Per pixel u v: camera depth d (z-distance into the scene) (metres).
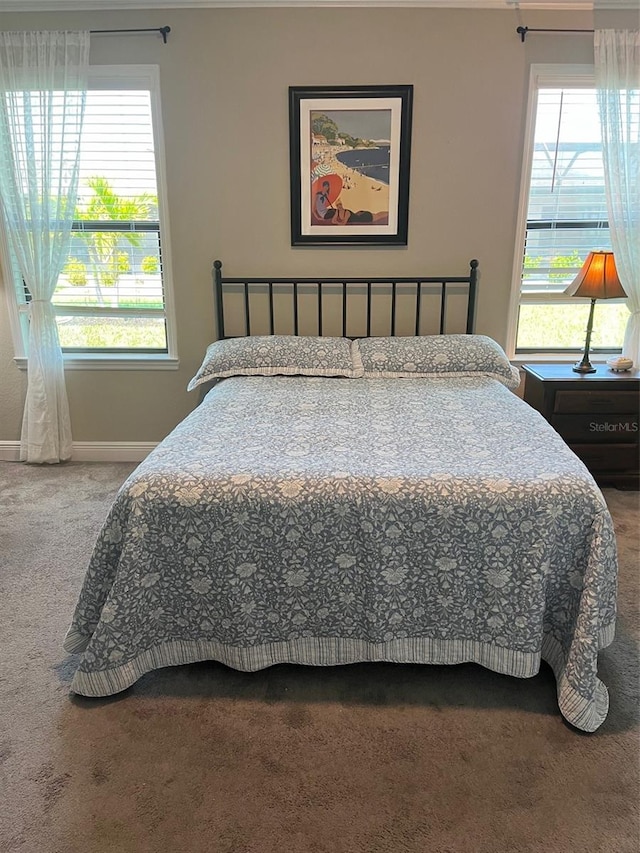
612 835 1.36
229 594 1.74
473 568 1.71
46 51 3.05
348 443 2.01
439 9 3.00
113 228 3.39
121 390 3.59
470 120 3.13
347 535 1.70
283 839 1.35
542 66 3.06
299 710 1.73
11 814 1.41
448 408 2.41
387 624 1.76
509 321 3.43
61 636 2.05
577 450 3.12
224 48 3.07
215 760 1.56
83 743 1.61
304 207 3.26
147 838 1.36
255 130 3.17
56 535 2.74
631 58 2.99
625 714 1.71
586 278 3.03
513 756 1.58
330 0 2.97
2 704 1.75
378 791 1.48
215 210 3.29
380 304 3.41
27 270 3.31
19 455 3.69
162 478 1.74
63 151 3.17
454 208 3.26
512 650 1.74
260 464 1.81
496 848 1.33
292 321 3.46
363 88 3.08
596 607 1.63
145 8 3.04
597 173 3.27
